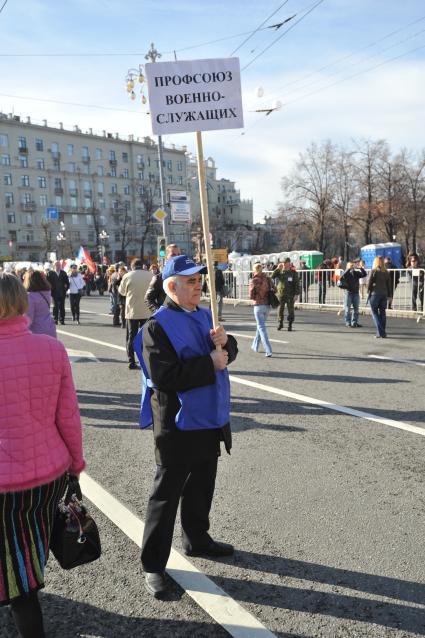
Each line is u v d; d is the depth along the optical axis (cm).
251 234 9638
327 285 1706
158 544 269
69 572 289
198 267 262
